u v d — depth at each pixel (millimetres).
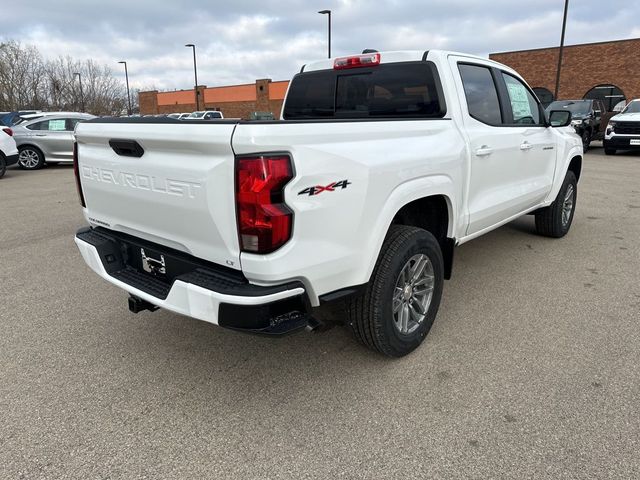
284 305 2320
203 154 2250
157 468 2260
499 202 4098
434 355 3227
